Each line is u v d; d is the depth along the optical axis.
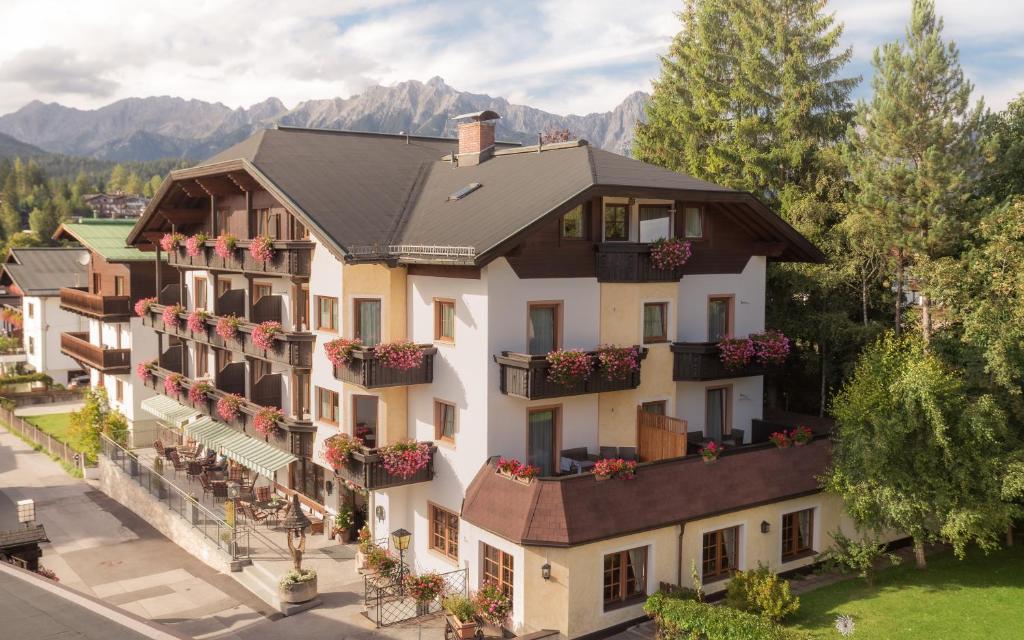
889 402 22.41
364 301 26.31
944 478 22.16
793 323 32.75
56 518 35.00
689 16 48.78
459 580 23.28
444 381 24.39
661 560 21.98
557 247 23.88
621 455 25.09
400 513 26.31
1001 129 30.27
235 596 25.22
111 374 43.44
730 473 23.53
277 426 29.70
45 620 14.20
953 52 28.11
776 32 40.50
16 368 66.88
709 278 27.39
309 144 31.89
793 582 24.05
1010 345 23.69
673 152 45.72
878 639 19.38
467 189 27.62
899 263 30.17
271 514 31.17
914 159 29.25
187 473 37.00
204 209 36.97
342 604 23.69
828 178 34.62
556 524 20.31
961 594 22.08
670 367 26.14
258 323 30.84
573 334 24.42
